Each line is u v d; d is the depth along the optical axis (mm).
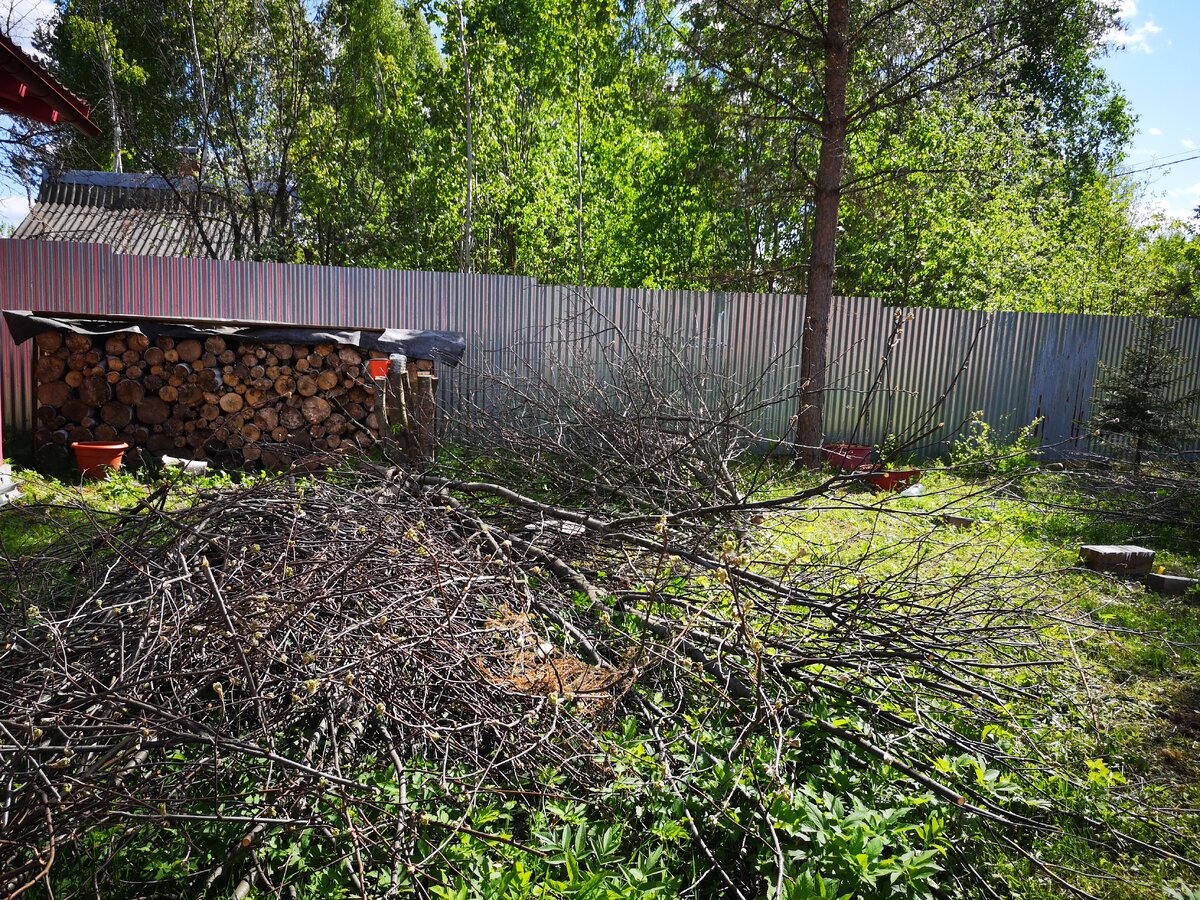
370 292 10484
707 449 6023
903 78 10484
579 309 10680
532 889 2025
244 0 20125
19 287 9562
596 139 22984
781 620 3434
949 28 11586
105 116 22672
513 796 2520
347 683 2457
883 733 3059
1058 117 29266
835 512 6918
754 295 10992
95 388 7883
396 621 2830
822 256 10383
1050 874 2432
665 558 3797
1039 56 26250
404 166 22344
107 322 8148
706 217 21156
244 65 21031
